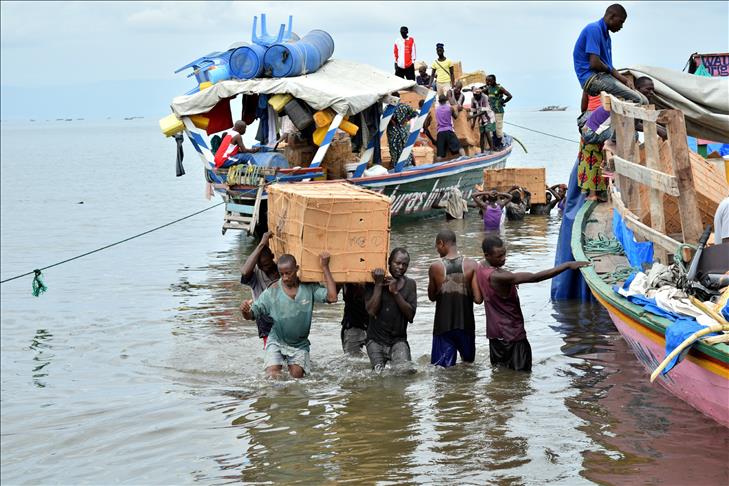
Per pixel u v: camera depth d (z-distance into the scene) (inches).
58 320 992.9
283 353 727.7
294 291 714.8
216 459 568.4
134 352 836.0
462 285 729.6
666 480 500.4
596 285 724.0
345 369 738.2
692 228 633.0
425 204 1669.5
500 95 2110.0
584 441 562.9
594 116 912.9
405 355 725.3
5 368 804.6
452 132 1829.5
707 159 991.6
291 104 1473.9
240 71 1531.7
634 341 660.7
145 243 1615.4
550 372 711.1
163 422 642.2
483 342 807.1
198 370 763.4
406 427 603.2
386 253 703.7
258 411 650.8
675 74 889.5
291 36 1668.3
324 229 693.9
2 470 572.1
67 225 1988.2
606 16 903.7
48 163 5305.1
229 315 968.3
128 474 556.1
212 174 1505.9
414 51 2022.6
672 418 593.3
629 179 792.3
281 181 1395.2
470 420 610.5
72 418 663.8
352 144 1688.0
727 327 515.5
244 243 1560.0
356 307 765.9
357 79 1587.1
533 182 1658.5
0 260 1501.0
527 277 700.0
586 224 929.5
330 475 531.5
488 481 512.7
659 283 636.1
